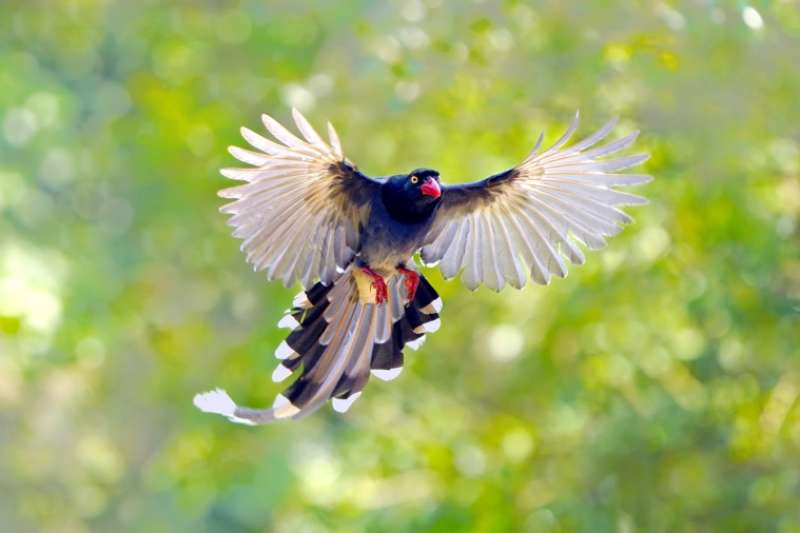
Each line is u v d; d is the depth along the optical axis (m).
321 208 8.45
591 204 8.98
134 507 21.33
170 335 18.03
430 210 8.62
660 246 14.97
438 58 14.70
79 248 20.41
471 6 14.78
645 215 14.81
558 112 14.57
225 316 18.62
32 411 20.97
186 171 17.53
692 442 14.88
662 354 15.34
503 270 9.16
